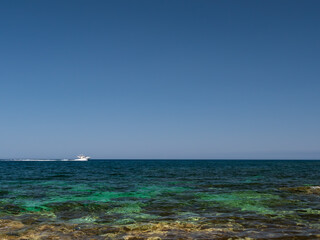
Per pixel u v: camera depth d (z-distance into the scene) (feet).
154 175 148.66
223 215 47.24
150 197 67.10
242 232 36.35
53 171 196.34
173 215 47.57
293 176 140.26
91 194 72.49
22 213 49.16
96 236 34.68
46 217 46.14
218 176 140.05
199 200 62.54
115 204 57.82
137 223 41.60
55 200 62.59
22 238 33.73
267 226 39.70
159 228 38.47
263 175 148.05
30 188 85.40
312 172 181.06
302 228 38.55
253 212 49.75
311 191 75.72
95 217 46.19
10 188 84.69
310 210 51.49
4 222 42.01
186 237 33.99
